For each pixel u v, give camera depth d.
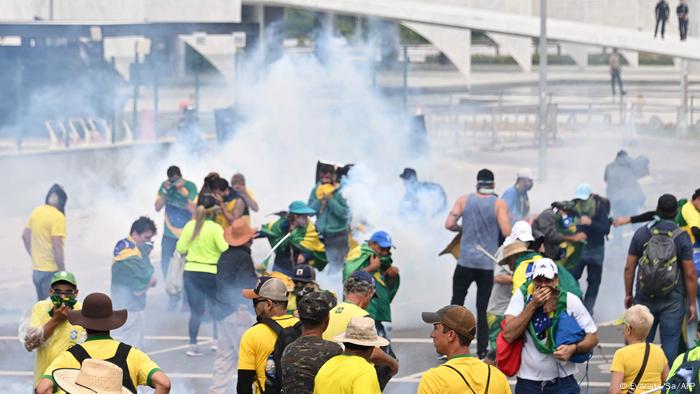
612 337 33.03
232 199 34.75
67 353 16.38
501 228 30.06
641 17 130.62
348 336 15.84
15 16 85.94
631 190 49.47
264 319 18.16
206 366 29.58
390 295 25.56
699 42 100.25
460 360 15.69
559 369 19.34
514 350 19.38
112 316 16.69
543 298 18.73
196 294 30.28
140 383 16.48
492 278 30.22
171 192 36.81
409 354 31.17
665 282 25.59
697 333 17.70
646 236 26.39
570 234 32.59
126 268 28.69
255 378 18.05
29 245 33.00
